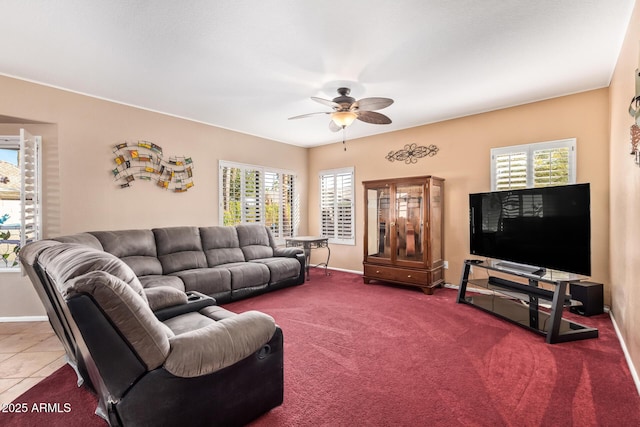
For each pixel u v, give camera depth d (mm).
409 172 4957
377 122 3559
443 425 1627
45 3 1998
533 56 2721
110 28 2285
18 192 3414
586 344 2596
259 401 1638
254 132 5281
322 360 2344
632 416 1692
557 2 2020
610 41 2475
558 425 1625
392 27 2279
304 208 6383
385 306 3650
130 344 1255
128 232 3564
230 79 3170
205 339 1438
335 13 2115
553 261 2877
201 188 4652
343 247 5855
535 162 3756
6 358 2436
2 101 3047
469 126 4324
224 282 3740
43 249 1721
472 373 2146
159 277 3391
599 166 3393
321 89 3430
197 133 4613
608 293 3342
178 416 1348
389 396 1885
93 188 3607
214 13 2115
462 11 2102
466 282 3734
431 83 3277
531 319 2959
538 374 2127
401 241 4512
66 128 3416
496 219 3518
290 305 3701
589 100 3453
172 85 3326
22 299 3285
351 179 5703
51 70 2977
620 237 2734
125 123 3865
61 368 2270
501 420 1665
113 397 1267
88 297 1179
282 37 2410
